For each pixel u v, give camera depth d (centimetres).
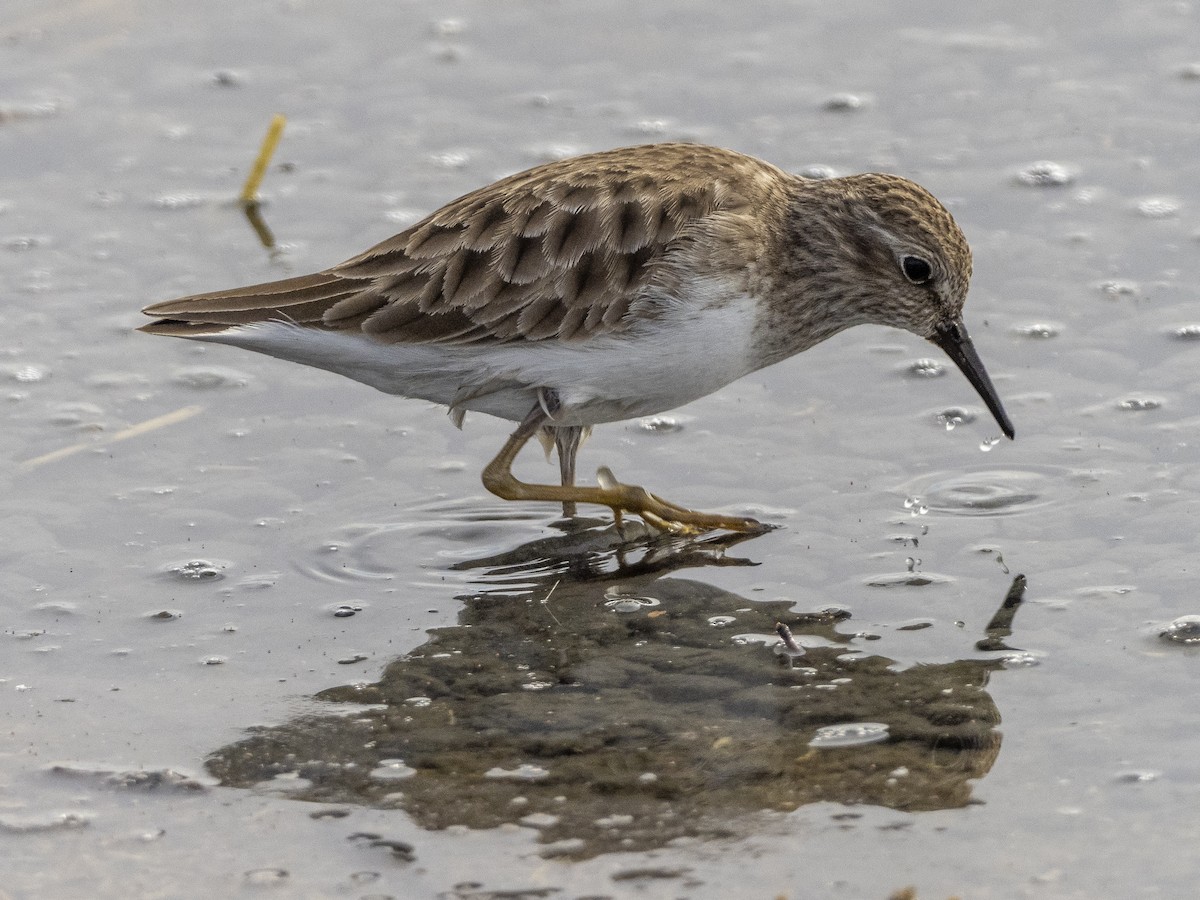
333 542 1606
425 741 1307
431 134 2303
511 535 1630
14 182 2228
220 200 2191
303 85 2427
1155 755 1244
